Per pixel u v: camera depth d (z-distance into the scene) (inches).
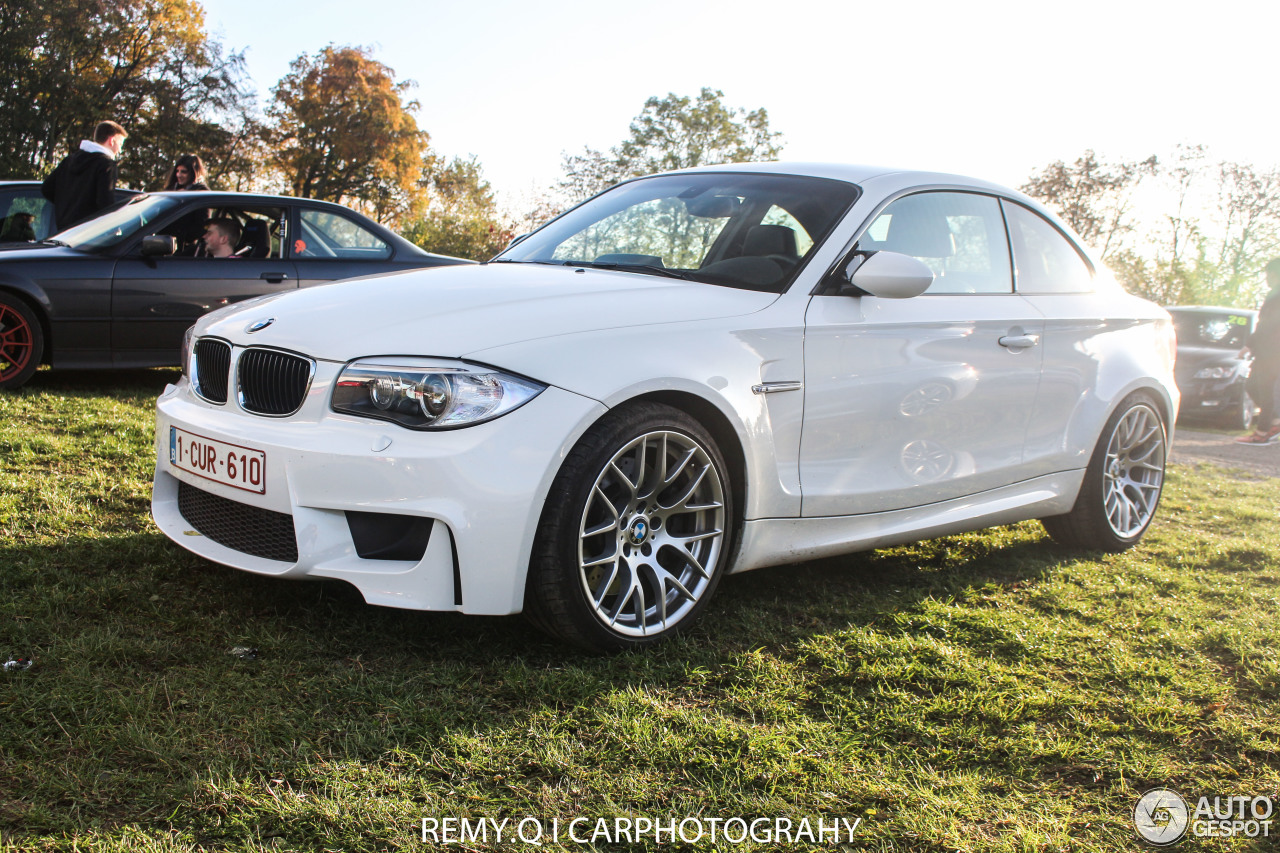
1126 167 1611.7
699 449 105.1
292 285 269.9
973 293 138.9
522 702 88.7
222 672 89.9
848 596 127.0
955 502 136.0
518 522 91.9
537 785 75.3
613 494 101.4
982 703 95.6
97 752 74.7
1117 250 1619.1
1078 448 152.2
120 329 246.5
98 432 189.3
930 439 130.3
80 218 288.4
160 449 114.7
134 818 67.1
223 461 101.0
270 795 70.9
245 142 1802.4
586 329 100.1
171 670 89.5
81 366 243.6
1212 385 439.8
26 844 62.9
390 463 90.9
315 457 93.2
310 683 89.0
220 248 262.4
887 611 121.0
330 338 98.3
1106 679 104.7
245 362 103.3
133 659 91.0
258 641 96.9
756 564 115.1
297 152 1936.5
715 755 81.6
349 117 1923.0
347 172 2003.0
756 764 80.0
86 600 103.9
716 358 106.6
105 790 69.9
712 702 92.4
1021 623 119.6
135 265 248.4
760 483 111.5
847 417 119.7
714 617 115.0
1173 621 126.0
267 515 99.0
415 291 109.3
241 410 103.0
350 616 105.4
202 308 257.1
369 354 95.3
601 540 101.3
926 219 137.1
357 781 73.5
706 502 108.7
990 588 135.5
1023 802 78.8
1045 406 147.1
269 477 95.9
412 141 1982.0
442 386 91.9
